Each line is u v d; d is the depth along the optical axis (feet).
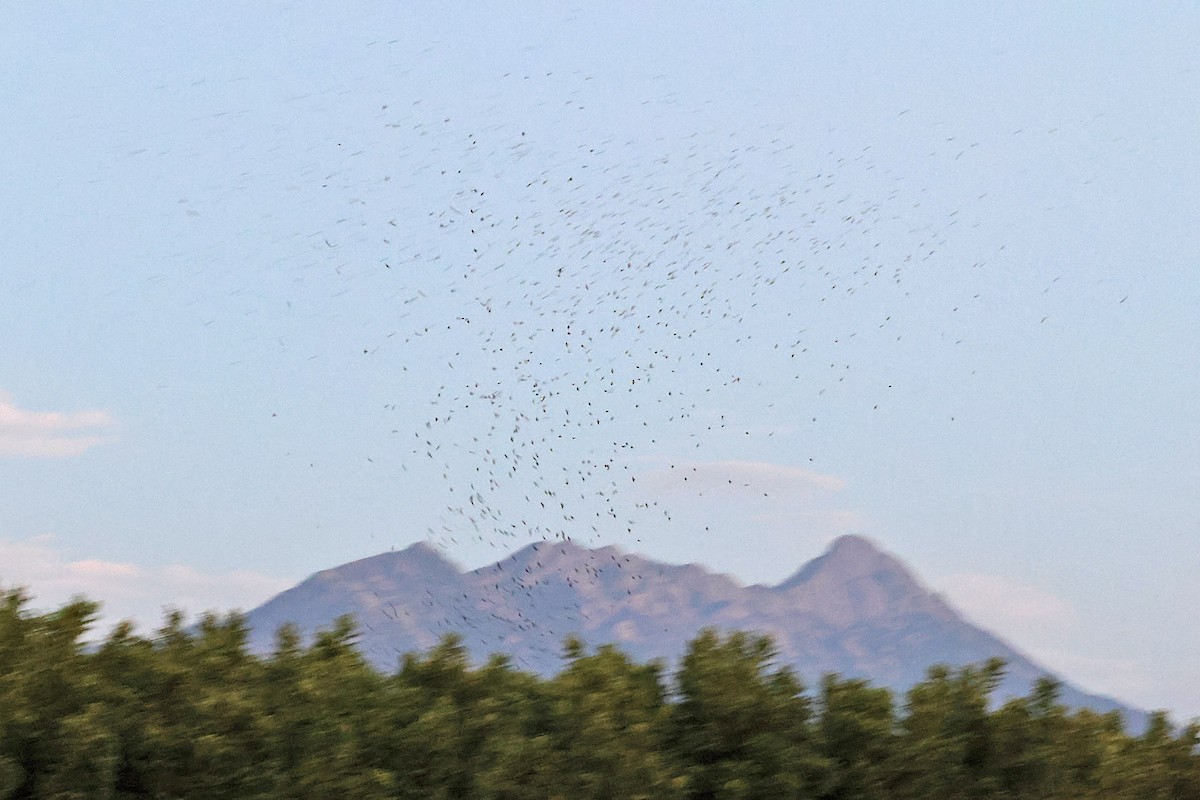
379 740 36.60
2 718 30.68
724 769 44.14
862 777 45.68
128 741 32.37
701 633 48.24
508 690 41.42
